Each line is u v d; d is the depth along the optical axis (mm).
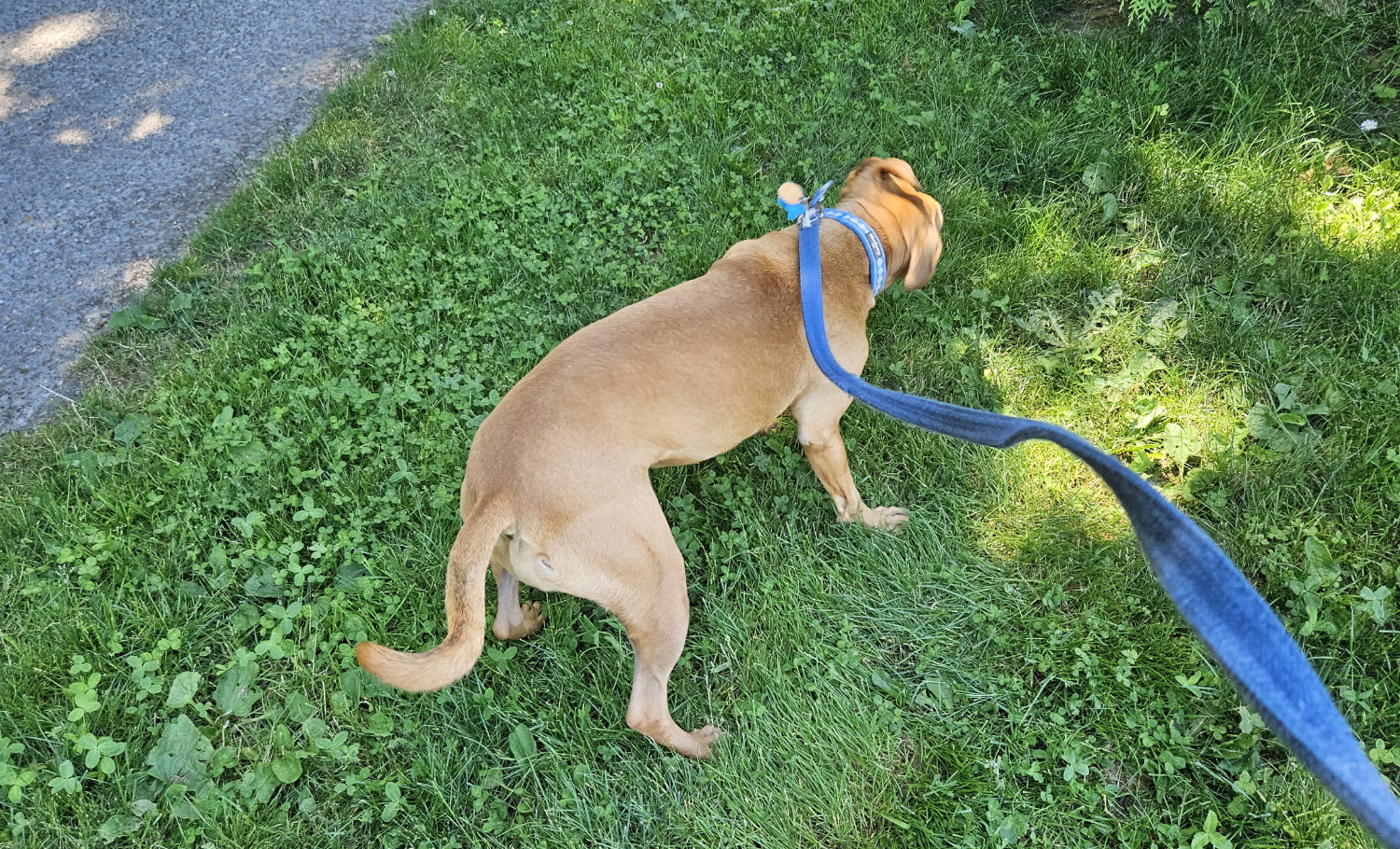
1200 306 1218
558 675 1009
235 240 1493
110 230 1549
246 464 1188
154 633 1046
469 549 788
